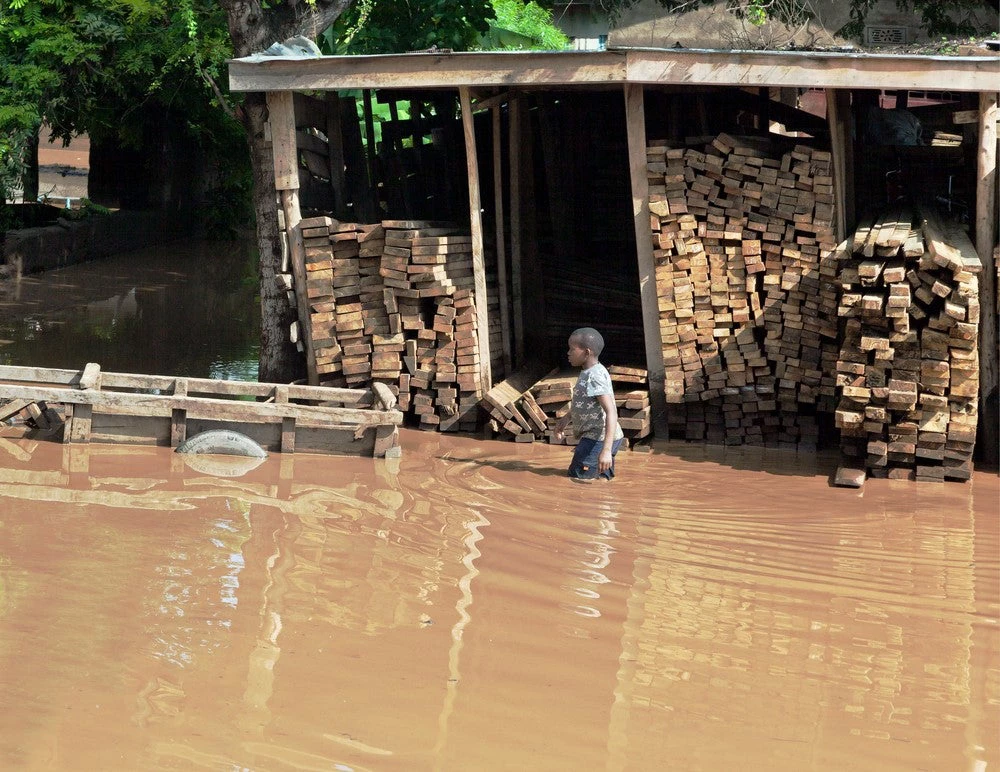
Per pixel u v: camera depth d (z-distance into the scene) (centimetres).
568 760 424
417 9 1678
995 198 987
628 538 728
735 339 1034
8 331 1446
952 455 927
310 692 469
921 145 1211
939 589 652
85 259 2247
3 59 1697
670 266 1039
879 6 1897
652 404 1074
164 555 637
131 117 2397
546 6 2108
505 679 495
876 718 478
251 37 1179
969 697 504
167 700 454
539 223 1356
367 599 586
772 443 1056
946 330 906
